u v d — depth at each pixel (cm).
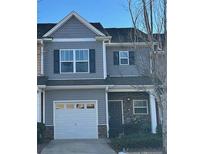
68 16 1795
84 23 1805
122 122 1734
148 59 993
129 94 1766
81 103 1725
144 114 1731
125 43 1748
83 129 1709
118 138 1389
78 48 1800
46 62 1777
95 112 1722
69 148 1345
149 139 1276
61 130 1692
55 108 1708
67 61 1791
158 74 866
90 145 1410
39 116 1648
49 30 1781
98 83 1725
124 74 1769
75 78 1777
